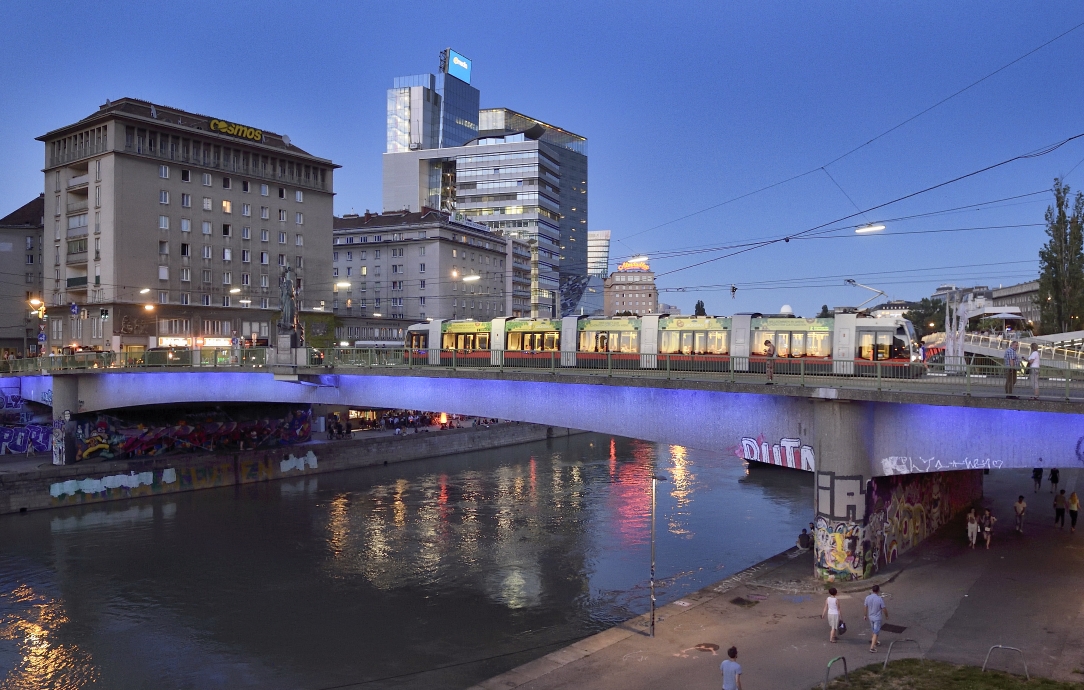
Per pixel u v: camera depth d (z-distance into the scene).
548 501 53.69
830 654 21.36
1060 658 20.14
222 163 83.31
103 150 75.81
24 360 60.97
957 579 27.41
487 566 38.50
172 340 76.88
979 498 44.38
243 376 48.91
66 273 79.44
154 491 55.44
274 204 88.38
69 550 41.66
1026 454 24.80
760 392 28.42
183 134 79.50
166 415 60.50
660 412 32.66
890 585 27.02
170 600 34.09
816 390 27.19
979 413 25.53
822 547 27.98
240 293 84.19
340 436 70.75
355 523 47.56
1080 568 28.64
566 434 93.50
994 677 18.75
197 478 57.75
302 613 32.44
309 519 48.62
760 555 38.91
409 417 80.69
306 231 91.38
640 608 32.28
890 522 29.83
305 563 39.28
